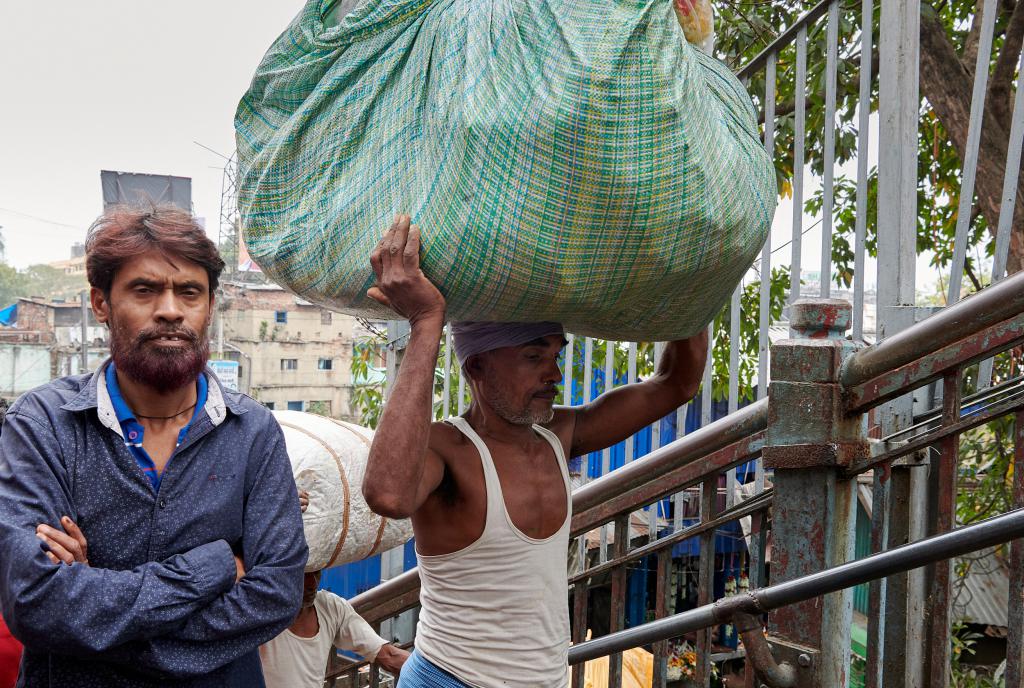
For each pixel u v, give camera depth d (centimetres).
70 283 6512
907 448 187
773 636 207
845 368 195
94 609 163
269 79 187
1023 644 170
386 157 163
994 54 524
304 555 191
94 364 2891
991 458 558
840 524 202
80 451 175
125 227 176
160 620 167
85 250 181
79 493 173
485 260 150
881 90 248
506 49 148
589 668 418
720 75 182
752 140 177
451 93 151
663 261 154
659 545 238
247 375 2572
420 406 165
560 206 145
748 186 163
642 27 145
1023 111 227
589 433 227
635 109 143
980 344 174
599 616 736
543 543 193
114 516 174
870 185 545
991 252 552
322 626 326
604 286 156
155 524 176
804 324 203
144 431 182
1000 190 420
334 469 303
